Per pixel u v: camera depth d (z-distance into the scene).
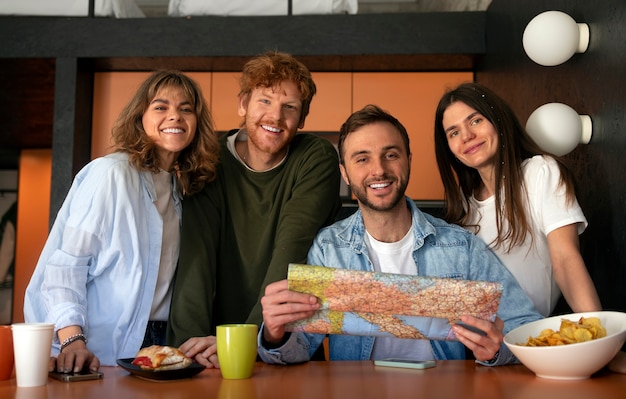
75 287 1.61
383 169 1.63
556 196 1.74
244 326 1.23
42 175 7.33
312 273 1.29
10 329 1.22
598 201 2.11
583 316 1.36
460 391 1.07
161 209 1.83
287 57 1.96
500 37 3.57
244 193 1.97
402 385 1.13
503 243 1.82
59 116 3.96
